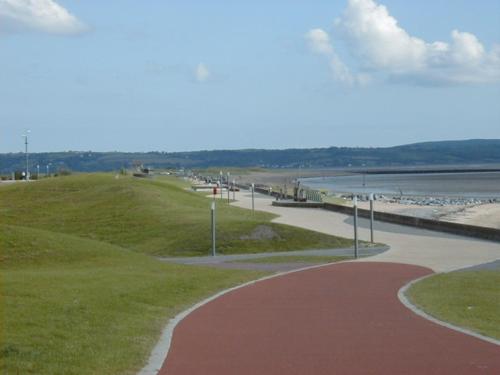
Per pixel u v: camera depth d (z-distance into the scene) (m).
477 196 111.44
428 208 77.38
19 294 14.00
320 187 153.12
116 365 9.45
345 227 40.25
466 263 24.03
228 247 31.55
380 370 9.52
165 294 16.11
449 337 11.69
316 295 16.77
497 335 12.00
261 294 16.91
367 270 21.97
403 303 15.43
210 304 15.39
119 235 39.03
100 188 58.06
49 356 9.52
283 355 10.45
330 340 11.55
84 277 17.64
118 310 13.57
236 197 76.75
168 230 37.31
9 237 22.56
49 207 51.41
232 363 9.95
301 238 32.19
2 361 9.12
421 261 24.64
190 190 83.12
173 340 11.54
